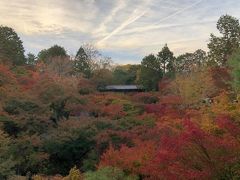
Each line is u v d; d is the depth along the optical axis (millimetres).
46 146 34469
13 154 32188
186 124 17094
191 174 15148
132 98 61344
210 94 48500
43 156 32875
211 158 15328
